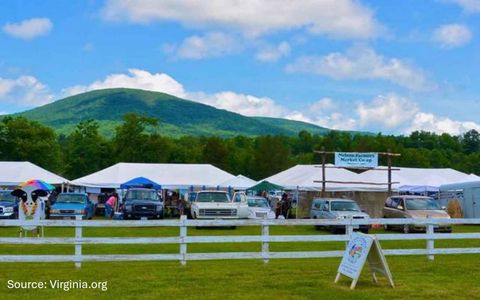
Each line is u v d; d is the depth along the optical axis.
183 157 112.06
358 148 118.31
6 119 92.75
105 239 14.72
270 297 11.48
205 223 15.43
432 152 122.94
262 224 15.79
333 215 28.92
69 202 33.69
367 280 13.46
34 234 23.61
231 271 14.48
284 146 127.06
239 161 125.31
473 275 14.41
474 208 38.28
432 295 11.91
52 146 94.69
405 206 30.36
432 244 17.05
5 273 13.96
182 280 13.16
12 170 43.25
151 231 27.61
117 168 46.72
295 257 15.84
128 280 13.09
